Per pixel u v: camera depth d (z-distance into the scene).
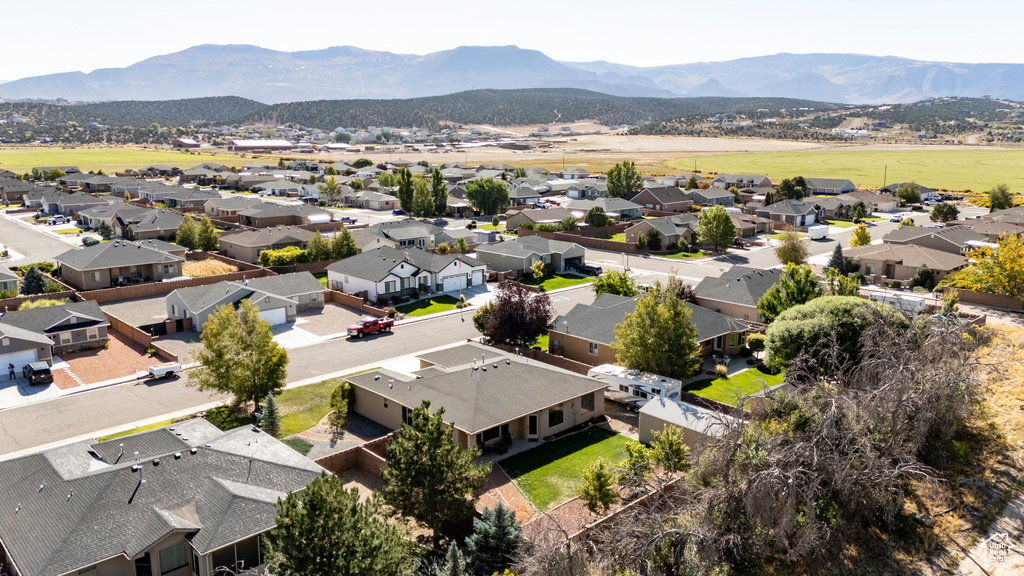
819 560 31.80
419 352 59.28
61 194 136.25
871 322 47.28
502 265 91.94
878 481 33.59
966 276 76.94
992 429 43.31
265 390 45.19
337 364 56.03
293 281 73.25
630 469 35.09
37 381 50.78
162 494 29.33
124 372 53.75
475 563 28.75
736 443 32.03
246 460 32.56
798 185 176.38
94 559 25.84
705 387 51.66
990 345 54.06
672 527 30.44
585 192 168.38
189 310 64.44
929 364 39.94
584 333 56.19
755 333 59.94
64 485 29.62
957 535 34.25
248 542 27.92
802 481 32.19
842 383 40.53
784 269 77.94
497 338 57.78
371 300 75.94
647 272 92.00
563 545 27.00
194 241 98.44
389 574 24.83
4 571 27.55
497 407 41.28
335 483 25.16
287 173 194.00
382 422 44.53
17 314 58.16
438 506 30.28
